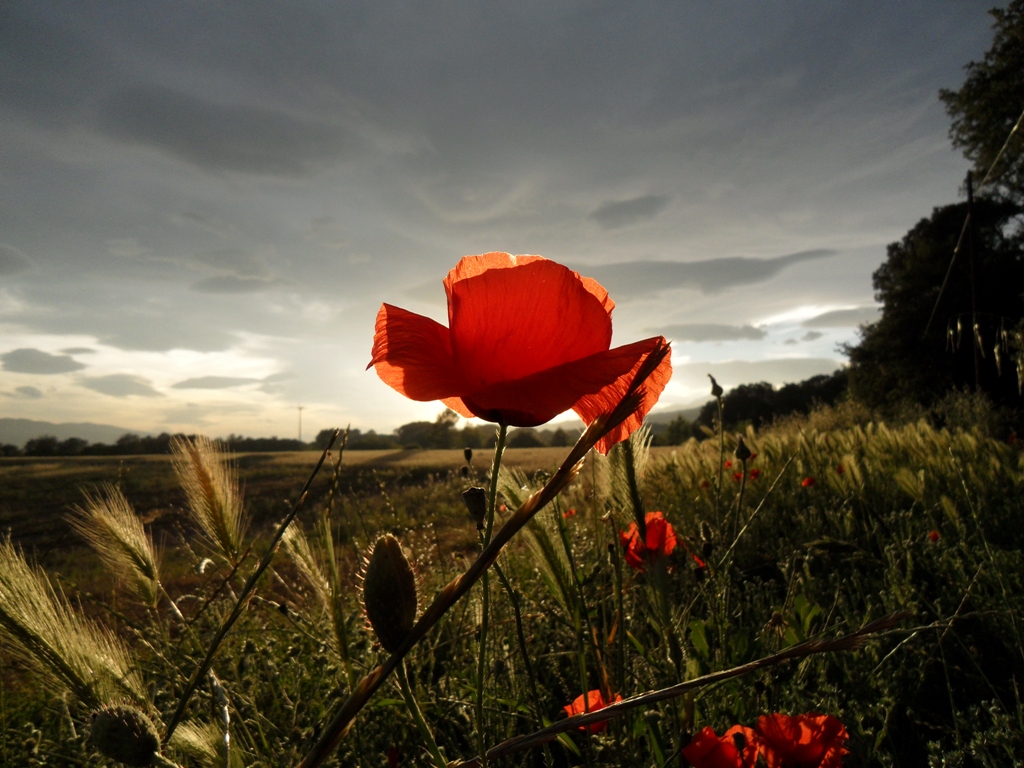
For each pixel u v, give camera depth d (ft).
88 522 1.11
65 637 0.73
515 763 1.21
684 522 3.11
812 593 1.77
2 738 1.21
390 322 0.59
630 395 0.44
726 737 0.92
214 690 0.61
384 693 1.32
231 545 1.05
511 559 1.69
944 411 8.54
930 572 2.10
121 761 0.49
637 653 1.38
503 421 0.58
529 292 0.58
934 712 1.47
